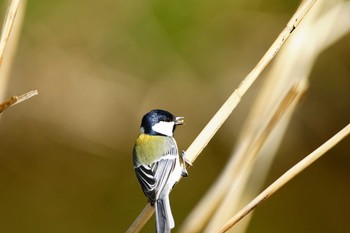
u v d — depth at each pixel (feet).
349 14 23.53
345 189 47.88
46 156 49.01
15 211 46.47
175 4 49.80
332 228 45.55
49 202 47.34
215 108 48.32
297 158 48.32
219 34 49.60
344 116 47.57
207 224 23.16
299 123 48.03
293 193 47.98
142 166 23.94
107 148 48.62
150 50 49.73
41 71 48.96
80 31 49.93
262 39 48.96
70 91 48.96
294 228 45.34
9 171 48.80
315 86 47.50
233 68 48.80
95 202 47.44
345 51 46.42
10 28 19.44
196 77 49.01
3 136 48.75
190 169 49.42
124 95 48.91
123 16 50.21
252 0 49.49
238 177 21.93
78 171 48.75
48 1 49.90
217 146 49.03
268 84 22.72
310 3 20.38
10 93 48.24
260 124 22.22
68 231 44.91
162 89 48.83
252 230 45.03
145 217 21.61
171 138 25.11
